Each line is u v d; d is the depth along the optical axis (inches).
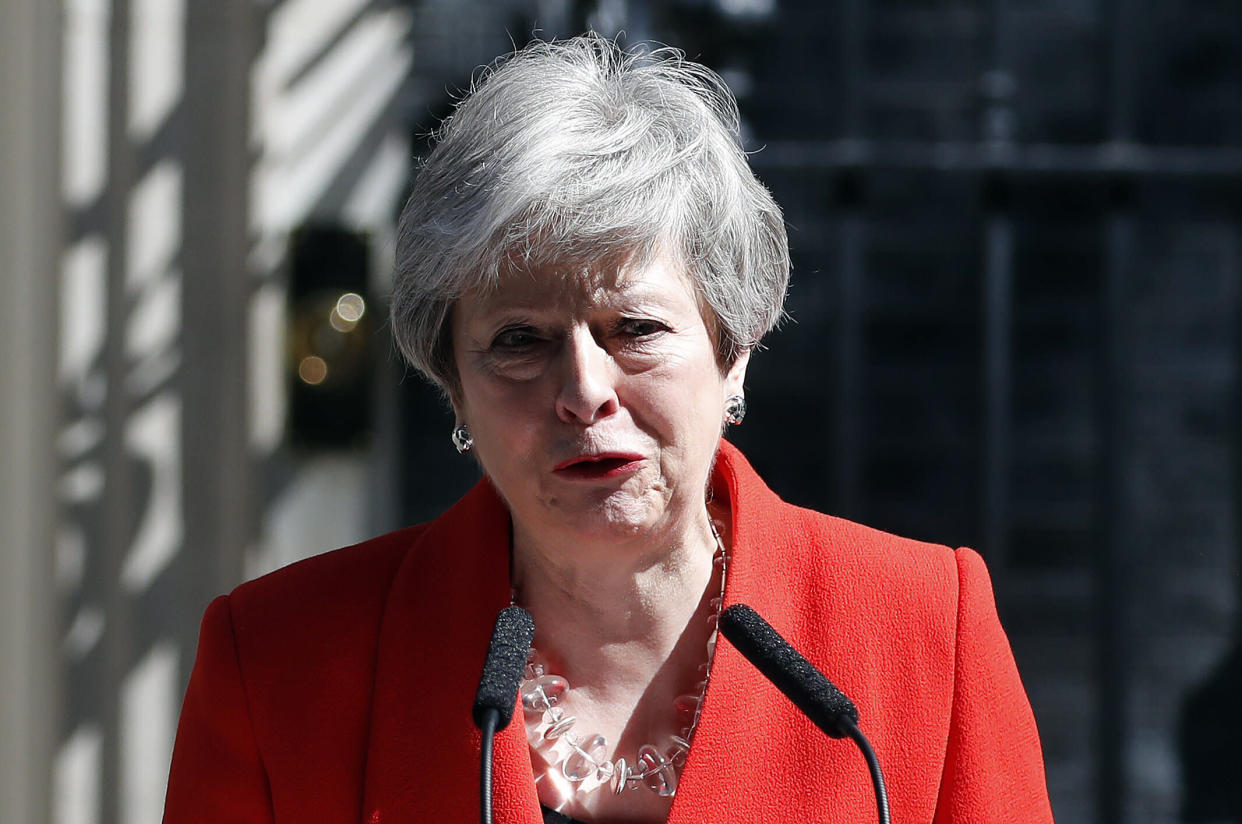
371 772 140.3
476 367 132.2
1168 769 420.5
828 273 420.8
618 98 131.8
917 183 419.8
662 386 128.1
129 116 318.3
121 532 320.2
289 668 145.0
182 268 324.8
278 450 334.3
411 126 366.6
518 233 125.3
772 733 139.0
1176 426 421.4
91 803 318.7
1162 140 420.5
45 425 309.0
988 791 142.1
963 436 421.7
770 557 148.7
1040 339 421.7
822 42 415.5
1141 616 421.1
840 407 419.5
